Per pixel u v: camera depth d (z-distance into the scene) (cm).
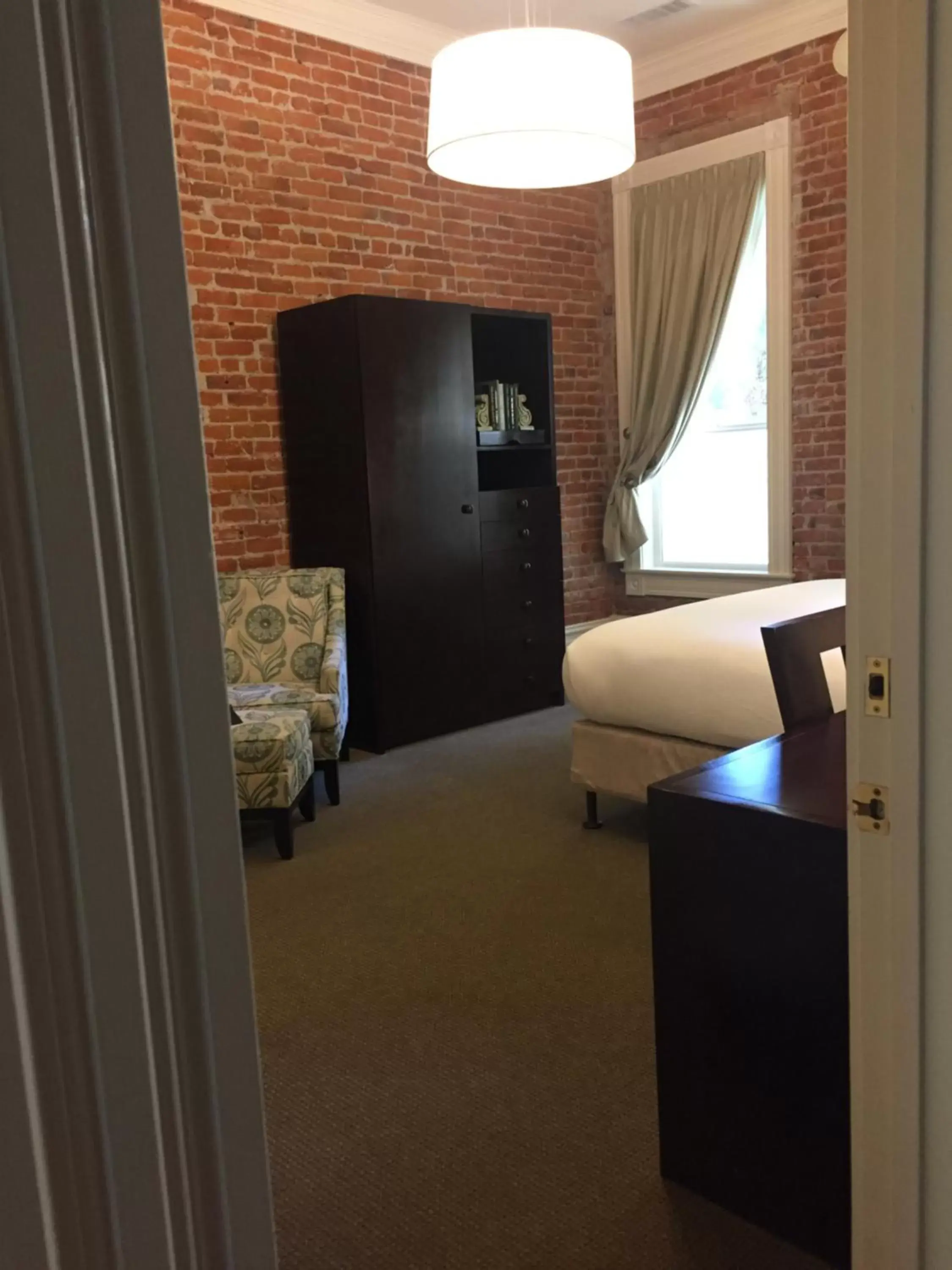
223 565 442
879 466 106
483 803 371
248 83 431
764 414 535
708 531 571
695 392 543
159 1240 51
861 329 105
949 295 97
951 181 95
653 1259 155
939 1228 115
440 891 295
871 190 101
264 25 434
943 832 107
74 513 45
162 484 49
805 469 515
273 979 248
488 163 322
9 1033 45
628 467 578
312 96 454
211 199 424
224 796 53
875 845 115
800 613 345
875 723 112
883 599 108
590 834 336
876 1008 118
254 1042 55
